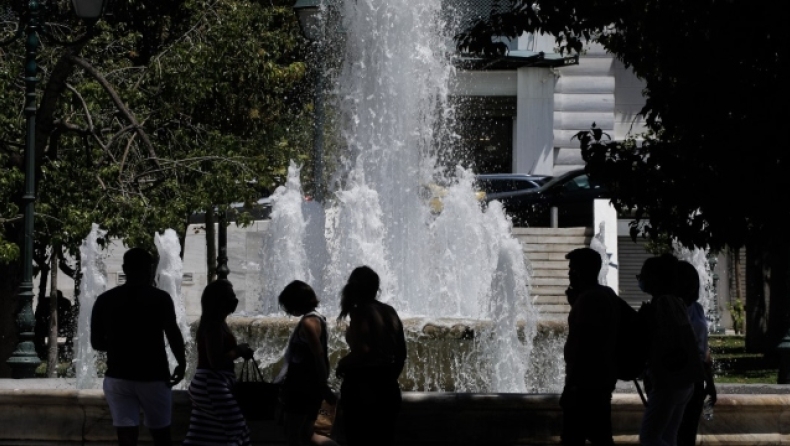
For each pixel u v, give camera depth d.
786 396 14.14
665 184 14.34
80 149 26.61
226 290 11.87
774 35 13.67
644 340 11.73
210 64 26.67
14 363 22.55
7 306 25.27
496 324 17.66
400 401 11.94
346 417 11.79
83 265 21.80
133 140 26.56
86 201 25.41
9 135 26.22
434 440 13.64
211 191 26.36
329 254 22.17
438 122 29.47
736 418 14.02
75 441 14.10
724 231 14.20
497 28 16.81
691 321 12.55
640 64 18.17
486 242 21.80
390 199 22.11
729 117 13.84
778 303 29.11
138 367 12.00
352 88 22.80
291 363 12.16
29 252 22.81
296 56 34.69
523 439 13.65
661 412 11.86
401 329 11.97
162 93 26.86
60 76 24.42
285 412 12.18
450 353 17.44
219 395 11.75
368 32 22.62
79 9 22.28
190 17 27.44
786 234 14.02
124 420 12.01
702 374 11.93
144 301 12.05
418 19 22.67
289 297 12.24
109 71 27.56
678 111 14.03
